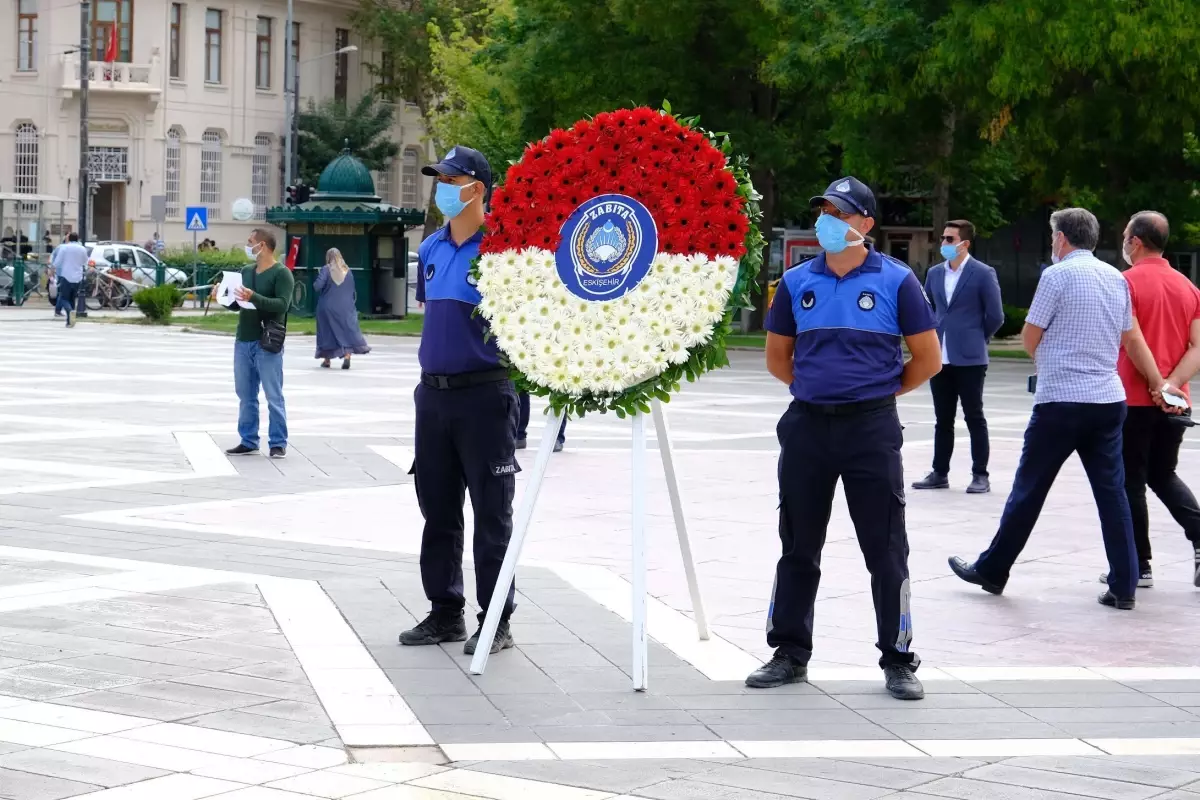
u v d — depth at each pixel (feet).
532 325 21.39
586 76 110.32
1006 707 20.02
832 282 20.79
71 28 191.52
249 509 34.50
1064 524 34.63
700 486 39.40
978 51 87.10
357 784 16.57
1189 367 27.91
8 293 139.13
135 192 193.98
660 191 21.16
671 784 16.76
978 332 39.37
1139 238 28.40
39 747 17.49
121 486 37.52
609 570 28.35
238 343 43.70
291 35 182.70
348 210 119.24
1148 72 88.63
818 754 17.93
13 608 24.14
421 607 24.86
